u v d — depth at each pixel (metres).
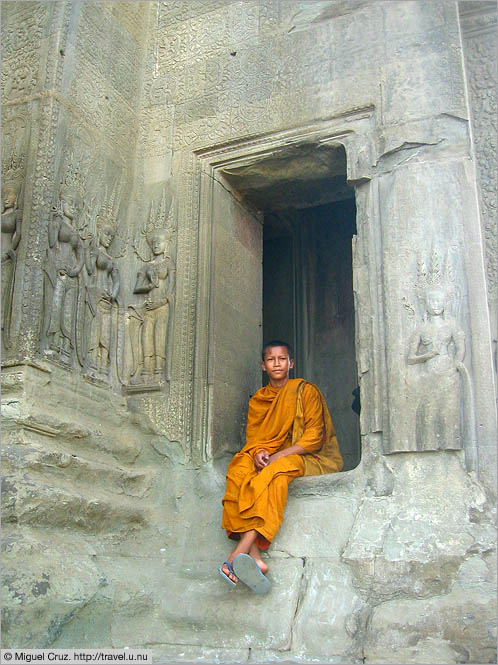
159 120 6.29
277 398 5.20
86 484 4.91
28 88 5.52
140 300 5.90
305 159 5.77
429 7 5.45
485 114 5.59
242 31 6.18
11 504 4.26
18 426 4.64
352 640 4.19
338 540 4.61
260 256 6.45
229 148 5.94
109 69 6.08
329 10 5.84
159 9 6.61
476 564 4.22
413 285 4.91
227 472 5.09
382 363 4.91
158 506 5.29
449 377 4.66
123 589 4.59
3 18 5.81
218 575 4.81
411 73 5.35
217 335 5.64
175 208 6.00
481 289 4.78
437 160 5.10
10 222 5.17
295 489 4.88
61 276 5.26
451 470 4.54
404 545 4.39
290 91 5.78
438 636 4.01
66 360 5.17
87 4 5.88
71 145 5.55
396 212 5.09
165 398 5.56
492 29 5.72
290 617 4.38
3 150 5.45
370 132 5.40
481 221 5.11
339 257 7.76
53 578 4.16
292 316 7.70
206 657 4.37
